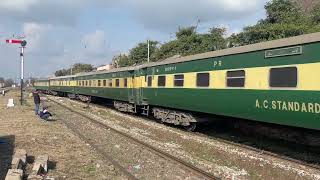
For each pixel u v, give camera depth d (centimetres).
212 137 1805
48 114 2483
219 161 1291
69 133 1853
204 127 2127
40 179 968
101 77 3778
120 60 8462
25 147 1440
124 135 1775
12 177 912
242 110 1485
